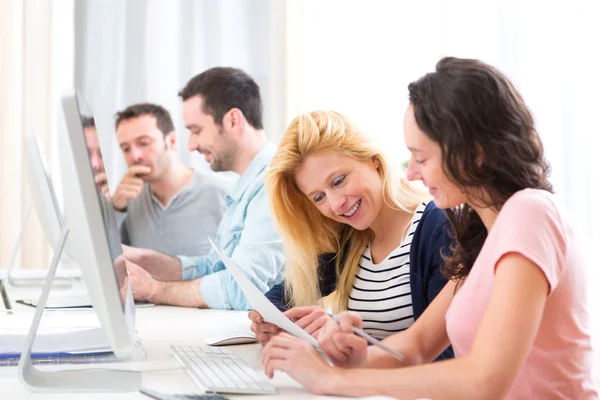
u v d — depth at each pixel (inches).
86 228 36.2
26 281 93.6
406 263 63.7
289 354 42.6
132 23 127.8
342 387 40.7
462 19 126.5
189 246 110.7
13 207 128.6
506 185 43.1
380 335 64.4
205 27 128.6
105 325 37.6
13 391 41.0
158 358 51.3
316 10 128.8
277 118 129.0
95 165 39.3
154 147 109.0
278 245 85.7
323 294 69.1
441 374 39.4
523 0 124.3
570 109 121.5
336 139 62.6
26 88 128.7
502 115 42.1
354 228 66.2
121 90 127.8
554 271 40.3
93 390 40.9
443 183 44.0
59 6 129.6
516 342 38.6
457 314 44.8
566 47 122.2
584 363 43.4
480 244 49.9
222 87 97.5
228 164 99.0
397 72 128.5
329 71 128.9
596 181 120.1
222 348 55.8
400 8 128.4
